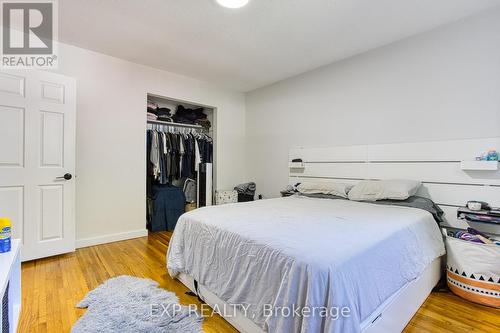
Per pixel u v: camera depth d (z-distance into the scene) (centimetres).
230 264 144
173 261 194
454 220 223
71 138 259
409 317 152
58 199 252
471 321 155
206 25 237
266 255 122
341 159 307
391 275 129
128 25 238
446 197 228
